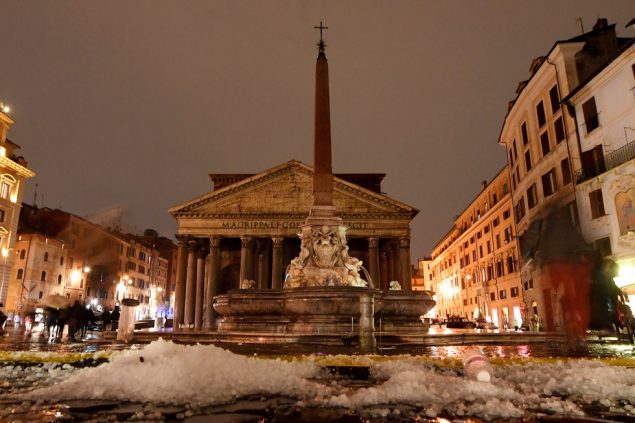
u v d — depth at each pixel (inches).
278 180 1771.7
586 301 331.6
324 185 663.8
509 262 1838.1
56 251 2265.0
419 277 4407.0
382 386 177.5
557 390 186.2
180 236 1711.4
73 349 415.5
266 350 394.0
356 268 641.6
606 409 155.8
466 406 156.3
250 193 1760.6
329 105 698.8
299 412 150.8
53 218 2383.1
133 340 581.3
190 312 1665.8
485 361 196.1
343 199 1748.3
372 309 413.1
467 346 480.1
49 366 252.8
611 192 977.5
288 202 1745.8
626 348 432.8
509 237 1829.5
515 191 1617.9
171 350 207.3
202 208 1739.7
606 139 1031.0
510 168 1678.2
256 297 579.8
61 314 709.3
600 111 1045.8
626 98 974.4
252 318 594.6
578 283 323.3
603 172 996.6
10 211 1834.4
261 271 1876.2
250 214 1718.8
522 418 142.8
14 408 155.2
